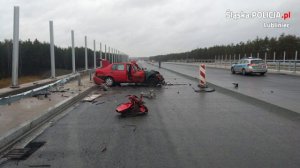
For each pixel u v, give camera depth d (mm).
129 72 22312
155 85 22547
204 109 11930
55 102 12820
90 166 5758
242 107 12367
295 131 8320
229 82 25219
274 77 31984
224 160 6016
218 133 8125
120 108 10656
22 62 39562
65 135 8031
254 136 7805
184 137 7738
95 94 17438
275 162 5891
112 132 8320
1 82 27266
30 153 6578
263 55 73062
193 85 22750
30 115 9906
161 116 10547
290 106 12320
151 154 6410
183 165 5762
